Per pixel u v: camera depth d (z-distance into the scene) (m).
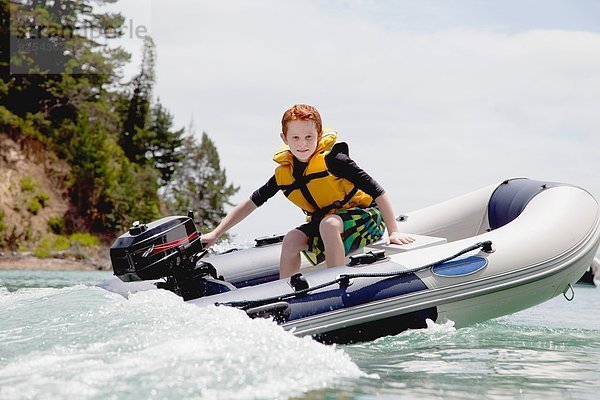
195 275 5.84
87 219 49.84
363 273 5.54
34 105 54.84
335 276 5.53
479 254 6.08
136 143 64.31
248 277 7.17
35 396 3.08
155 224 5.62
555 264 6.31
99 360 3.59
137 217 52.94
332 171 6.04
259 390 3.31
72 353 3.73
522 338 5.79
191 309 4.67
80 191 50.16
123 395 3.11
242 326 4.25
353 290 5.43
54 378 3.30
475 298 5.87
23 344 3.91
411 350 5.04
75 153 50.72
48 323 4.43
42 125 51.34
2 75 53.97
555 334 6.11
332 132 6.23
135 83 66.44
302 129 6.00
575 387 3.96
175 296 5.14
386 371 4.23
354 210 6.15
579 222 6.86
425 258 5.95
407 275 5.70
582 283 13.41
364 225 6.14
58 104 55.50
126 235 5.55
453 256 5.89
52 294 5.69
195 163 77.81
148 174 59.75
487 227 8.30
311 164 6.08
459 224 8.38
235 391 3.25
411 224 8.37
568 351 5.20
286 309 5.13
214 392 3.21
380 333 5.46
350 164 6.06
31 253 44.66
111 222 50.75
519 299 6.16
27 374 3.36
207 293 5.81
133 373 3.38
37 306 5.05
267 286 5.43
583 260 6.64
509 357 4.85
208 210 77.25
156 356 3.64
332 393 3.46
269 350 3.87
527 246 6.29
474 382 4.01
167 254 5.57
